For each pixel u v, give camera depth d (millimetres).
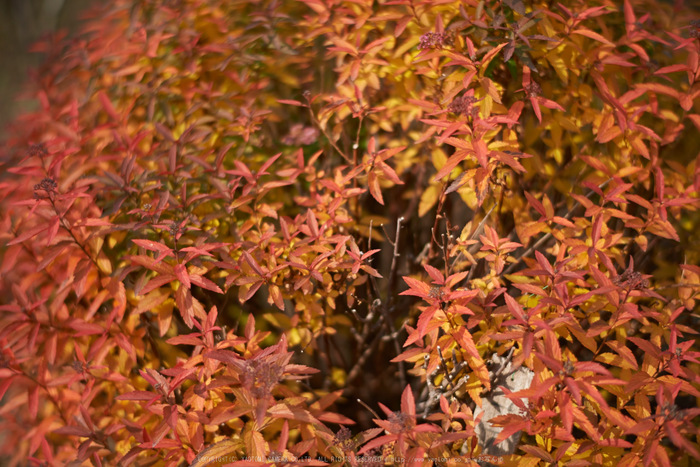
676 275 801
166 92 847
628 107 796
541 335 730
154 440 729
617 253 773
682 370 715
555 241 830
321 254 792
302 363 870
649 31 823
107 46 882
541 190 833
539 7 808
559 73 789
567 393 710
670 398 708
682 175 790
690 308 769
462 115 761
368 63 830
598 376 706
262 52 866
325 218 807
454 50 788
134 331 798
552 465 735
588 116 800
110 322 778
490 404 799
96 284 808
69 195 772
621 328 761
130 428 760
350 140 869
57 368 814
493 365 803
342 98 836
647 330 759
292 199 867
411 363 896
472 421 741
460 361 799
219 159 799
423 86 834
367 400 880
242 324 845
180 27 869
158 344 823
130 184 797
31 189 821
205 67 860
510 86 813
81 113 866
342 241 781
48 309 800
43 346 808
